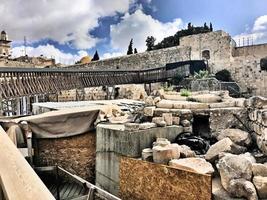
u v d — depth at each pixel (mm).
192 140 6254
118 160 6199
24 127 7574
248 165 4148
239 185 3928
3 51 53438
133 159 5688
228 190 4055
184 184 4566
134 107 10602
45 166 7859
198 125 7328
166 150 5199
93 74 22609
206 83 17078
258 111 5840
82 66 38406
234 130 6359
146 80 27234
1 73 14328
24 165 1828
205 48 29281
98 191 5488
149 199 5270
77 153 8023
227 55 27562
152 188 5199
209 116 7094
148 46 45156
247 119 6812
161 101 8047
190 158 5137
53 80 18578
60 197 6844
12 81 14945
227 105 7402
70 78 20281
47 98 27094
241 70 26578
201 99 7910
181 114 7145
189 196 4480
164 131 6535
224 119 6984
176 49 31266
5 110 17328
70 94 27703
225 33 27766
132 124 6074
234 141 5973
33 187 1521
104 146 6777
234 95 19578
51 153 8008
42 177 7527
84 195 5844
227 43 27609
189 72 24688
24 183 1558
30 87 16344
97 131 7105
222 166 4277
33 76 16828
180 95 9438
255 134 6121
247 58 26281
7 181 1564
